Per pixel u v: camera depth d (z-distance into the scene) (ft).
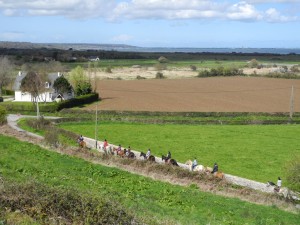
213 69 631.15
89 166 118.73
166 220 64.13
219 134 240.12
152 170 128.77
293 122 285.64
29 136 174.50
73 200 53.93
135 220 54.54
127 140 218.18
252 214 91.91
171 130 248.93
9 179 64.95
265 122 279.08
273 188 133.59
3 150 117.19
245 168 167.63
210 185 120.26
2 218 48.57
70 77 376.48
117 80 562.66
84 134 231.30
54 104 305.73
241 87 483.10
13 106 308.40
